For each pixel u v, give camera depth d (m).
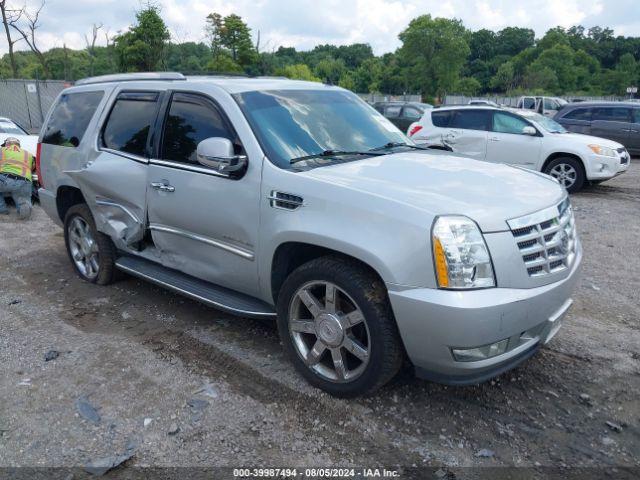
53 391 3.70
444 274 2.98
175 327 4.65
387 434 3.24
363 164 3.87
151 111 4.68
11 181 8.38
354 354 3.40
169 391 3.68
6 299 5.32
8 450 3.12
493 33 124.81
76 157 5.35
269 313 3.87
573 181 11.08
